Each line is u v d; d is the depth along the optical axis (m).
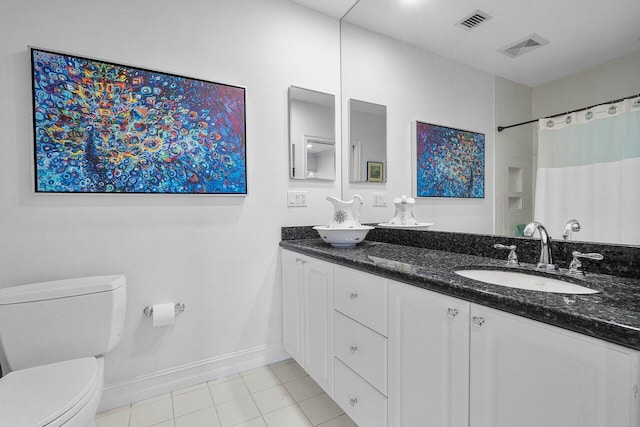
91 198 1.46
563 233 1.07
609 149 0.96
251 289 1.88
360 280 1.24
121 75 1.49
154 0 1.59
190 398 1.60
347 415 1.48
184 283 1.68
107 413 1.48
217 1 1.76
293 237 2.01
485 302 0.77
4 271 1.30
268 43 1.92
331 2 2.02
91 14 1.45
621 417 0.55
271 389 1.68
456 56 1.47
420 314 0.97
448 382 0.89
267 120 1.92
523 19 1.19
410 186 1.74
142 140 1.54
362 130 2.06
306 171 2.06
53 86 1.36
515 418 0.72
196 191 1.68
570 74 1.05
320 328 1.54
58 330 1.25
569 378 0.62
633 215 0.90
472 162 1.40
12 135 1.31
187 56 1.67
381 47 1.90
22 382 1.05
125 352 1.55
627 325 0.54
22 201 1.33
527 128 1.17
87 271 1.45
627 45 0.91
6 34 1.30
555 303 0.67
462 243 1.45
